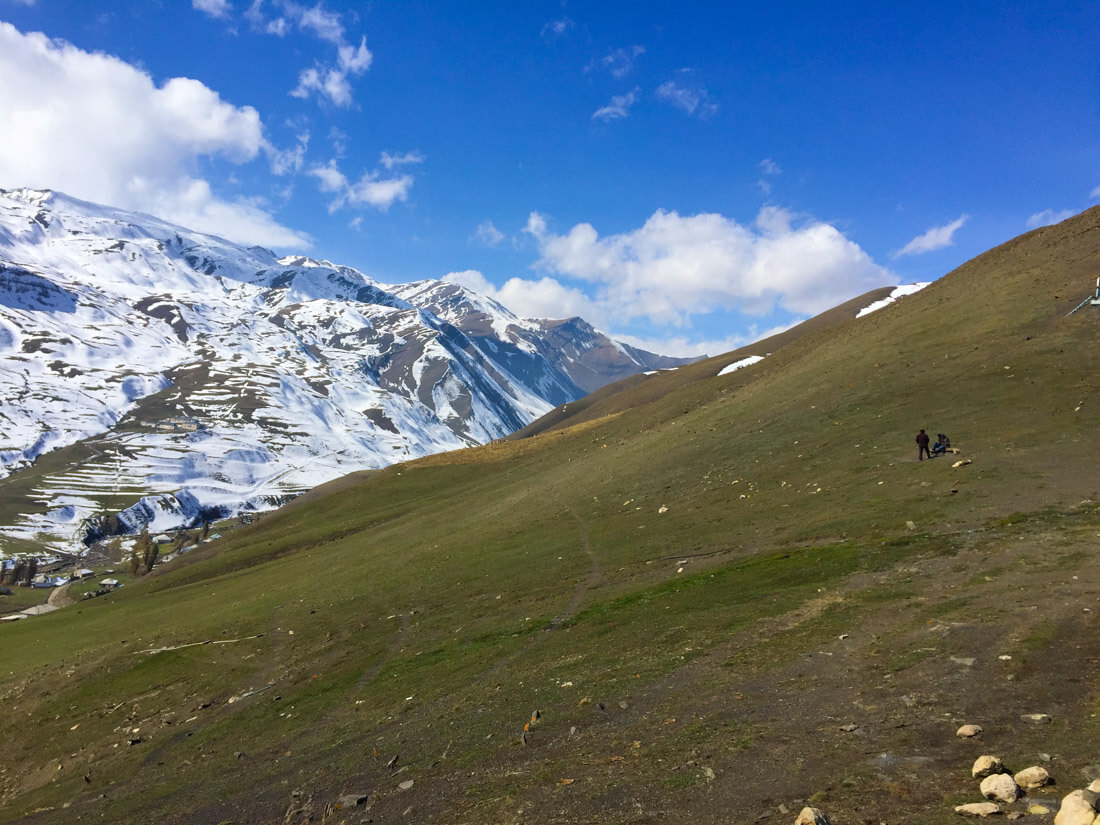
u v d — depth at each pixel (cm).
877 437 3616
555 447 8694
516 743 1533
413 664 2527
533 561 3541
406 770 1574
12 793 2559
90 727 2969
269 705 2569
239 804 1716
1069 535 2014
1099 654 1241
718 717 1362
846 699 1305
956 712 1149
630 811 1075
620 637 2145
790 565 2369
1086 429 2873
